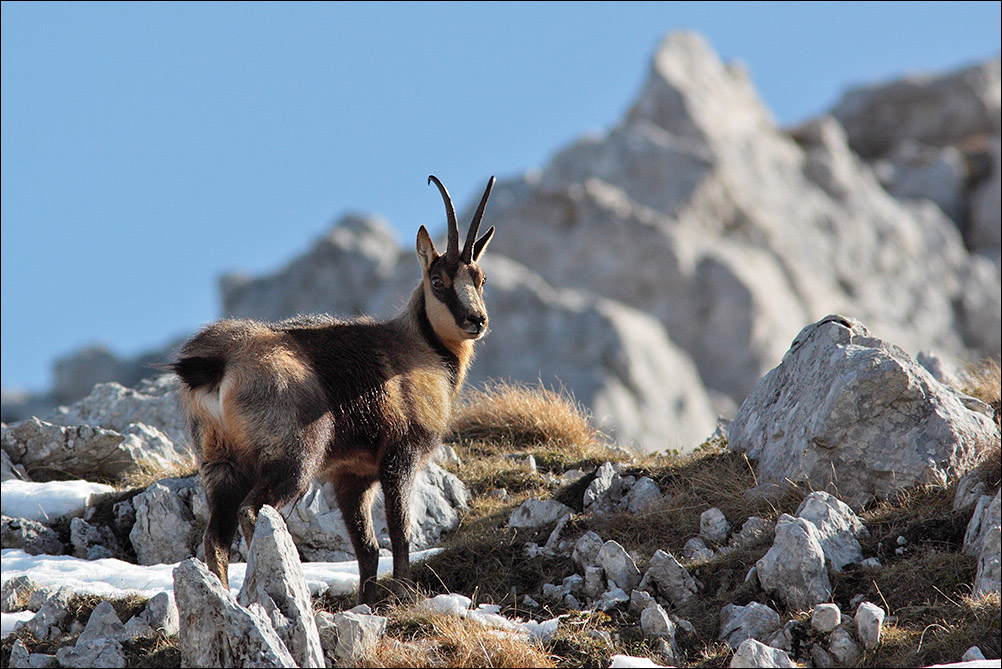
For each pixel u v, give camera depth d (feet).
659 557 82.89
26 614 87.86
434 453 95.81
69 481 119.34
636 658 69.21
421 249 100.94
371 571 89.81
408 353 95.20
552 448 132.05
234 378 81.41
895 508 89.51
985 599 72.64
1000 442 94.32
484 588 90.17
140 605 85.46
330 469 90.94
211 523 79.51
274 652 64.08
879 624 70.54
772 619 74.49
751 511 95.20
